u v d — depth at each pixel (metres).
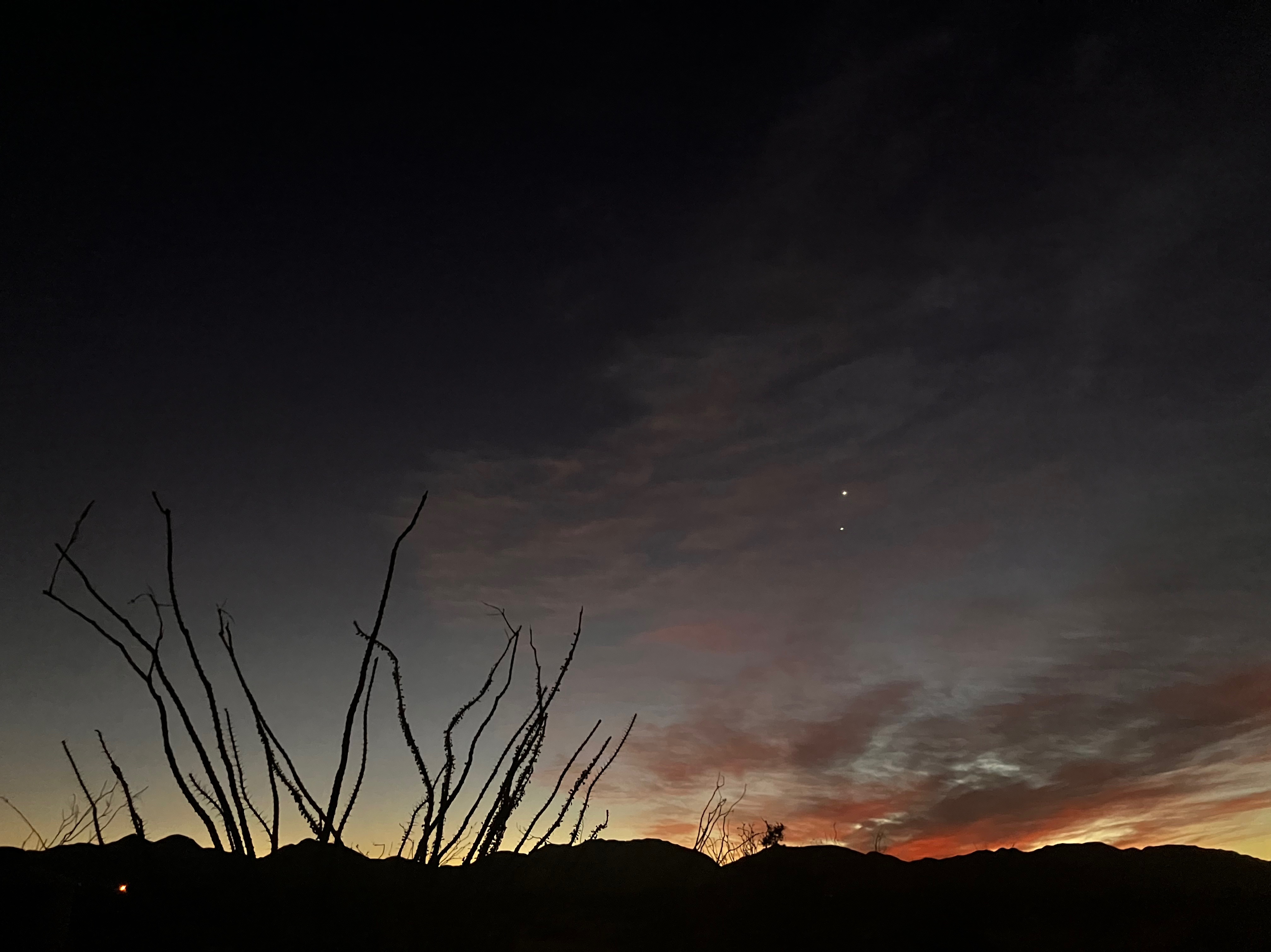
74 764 2.67
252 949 2.37
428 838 2.65
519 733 2.82
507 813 2.70
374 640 2.74
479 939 2.48
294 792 2.62
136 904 2.51
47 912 2.50
